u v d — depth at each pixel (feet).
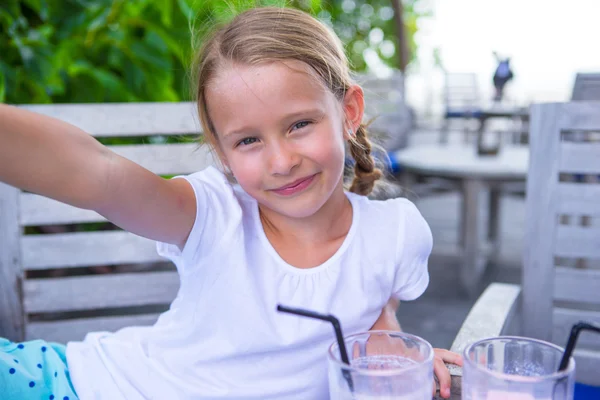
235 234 3.12
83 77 7.26
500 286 4.36
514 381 1.95
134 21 7.44
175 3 7.22
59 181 2.34
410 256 3.45
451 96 23.25
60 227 7.36
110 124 4.58
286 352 3.17
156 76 7.41
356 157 3.69
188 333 3.24
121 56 7.32
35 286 4.65
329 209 3.26
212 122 3.05
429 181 12.44
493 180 10.36
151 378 3.24
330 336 3.20
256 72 2.74
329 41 3.10
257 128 2.78
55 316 7.86
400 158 11.48
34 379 3.10
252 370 3.17
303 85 2.77
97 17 7.19
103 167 2.46
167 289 4.85
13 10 6.91
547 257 4.50
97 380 3.24
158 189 2.75
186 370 3.23
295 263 3.26
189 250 3.07
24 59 6.63
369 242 3.38
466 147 13.65
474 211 10.43
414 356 2.39
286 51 2.78
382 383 2.05
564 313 4.49
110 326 4.82
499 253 12.87
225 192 3.23
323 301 3.19
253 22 2.98
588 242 4.39
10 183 2.32
